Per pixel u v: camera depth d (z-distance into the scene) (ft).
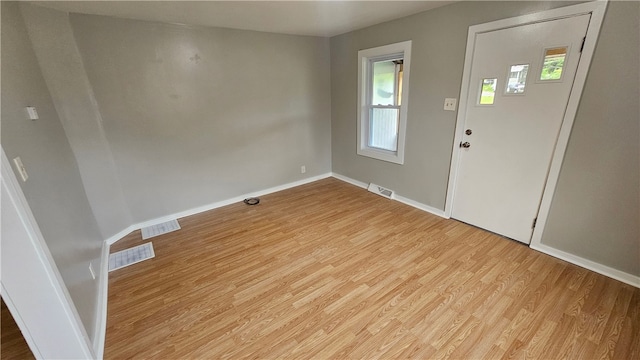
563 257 7.48
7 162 3.56
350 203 11.84
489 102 8.16
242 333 5.54
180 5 7.45
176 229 9.92
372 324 5.66
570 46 6.40
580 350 4.96
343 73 13.07
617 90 5.93
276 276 7.24
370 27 11.12
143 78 9.10
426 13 9.07
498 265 7.37
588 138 6.51
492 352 4.99
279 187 13.61
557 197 7.29
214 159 11.26
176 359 5.03
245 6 7.80
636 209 6.11
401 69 11.16
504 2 7.31
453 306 6.04
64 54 7.57
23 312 3.91
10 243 3.62
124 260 8.08
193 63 9.95
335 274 7.25
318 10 8.53
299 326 5.66
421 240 8.73
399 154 11.31
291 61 12.41
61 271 4.46
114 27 8.35
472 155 8.95
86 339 4.57
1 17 5.30
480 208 9.17
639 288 6.29
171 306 6.29
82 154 8.16
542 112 7.15
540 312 5.79
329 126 14.69
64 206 5.77
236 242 8.97
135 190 9.70
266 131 12.46
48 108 6.78
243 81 11.27
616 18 5.70
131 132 9.22
